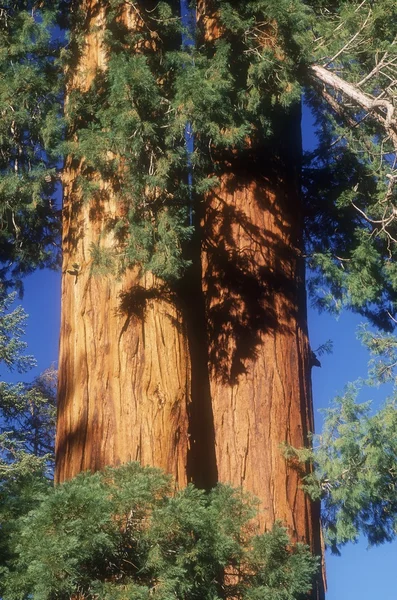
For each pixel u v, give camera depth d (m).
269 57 9.54
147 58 9.45
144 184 8.87
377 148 10.97
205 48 10.00
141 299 8.95
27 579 6.80
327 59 10.23
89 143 8.94
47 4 10.56
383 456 9.17
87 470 8.09
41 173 9.70
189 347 9.09
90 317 8.98
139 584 7.07
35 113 9.80
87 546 6.82
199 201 10.12
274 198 10.43
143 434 8.49
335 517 9.80
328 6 11.15
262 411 9.30
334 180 11.22
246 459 9.09
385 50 10.05
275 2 9.54
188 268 9.59
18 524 7.38
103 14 10.09
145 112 8.90
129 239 8.76
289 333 9.79
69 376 8.91
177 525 7.10
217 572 7.42
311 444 9.43
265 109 9.94
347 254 10.97
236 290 9.84
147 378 8.69
